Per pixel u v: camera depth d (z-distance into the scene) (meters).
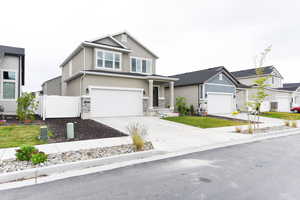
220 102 20.31
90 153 5.00
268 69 29.59
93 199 2.75
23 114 9.92
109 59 15.96
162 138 7.48
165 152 5.56
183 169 4.11
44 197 2.81
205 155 5.31
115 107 13.90
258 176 3.69
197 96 19.39
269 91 25.98
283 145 6.70
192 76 22.42
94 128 9.07
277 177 3.64
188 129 9.92
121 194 2.91
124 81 14.40
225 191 3.02
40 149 5.37
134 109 14.77
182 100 20.67
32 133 7.37
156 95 16.94
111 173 3.86
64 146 5.77
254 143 7.06
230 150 5.91
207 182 3.39
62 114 12.48
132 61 17.64
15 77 14.02
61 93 22.17
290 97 28.06
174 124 11.49
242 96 24.50
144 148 5.74
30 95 10.16
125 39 17.30
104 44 15.93
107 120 11.85
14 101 13.88
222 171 3.98
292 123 11.70
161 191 3.02
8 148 5.42
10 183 3.33
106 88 13.46
